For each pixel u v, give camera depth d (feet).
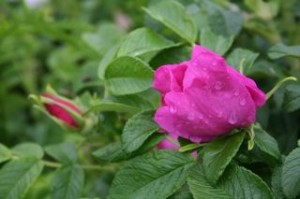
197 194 0.84
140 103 1.01
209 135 0.89
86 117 1.13
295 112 1.11
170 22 1.10
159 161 0.91
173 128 0.89
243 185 0.85
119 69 1.00
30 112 1.94
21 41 1.87
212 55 0.84
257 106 0.88
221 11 1.20
